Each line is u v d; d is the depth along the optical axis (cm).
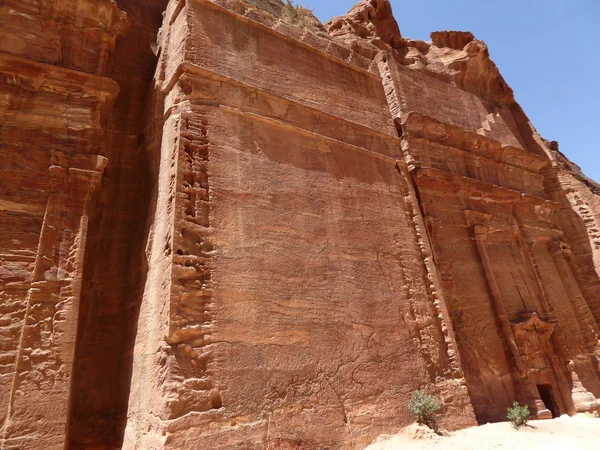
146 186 781
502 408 995
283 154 812
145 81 955
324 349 676
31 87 690
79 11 773
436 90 1505
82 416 614
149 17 1061
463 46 1894
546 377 1146
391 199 976
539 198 1514
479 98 1698
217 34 844
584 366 1279
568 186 1734
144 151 827
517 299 1236
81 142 695
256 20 945
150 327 598
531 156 1595
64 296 589
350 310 747
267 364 603
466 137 1410
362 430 653
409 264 916
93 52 779
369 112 1080
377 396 703
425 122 1289
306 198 802
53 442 512
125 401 613
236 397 554
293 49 984
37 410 518
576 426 889
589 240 1619
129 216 782
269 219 723
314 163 858
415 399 741
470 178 1293
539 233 1462
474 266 1181
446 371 848
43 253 597
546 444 686
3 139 638
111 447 605
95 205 750
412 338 820
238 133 764
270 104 854
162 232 642
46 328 561
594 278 1545
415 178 1174
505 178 1490
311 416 610
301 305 686
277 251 704
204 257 618
